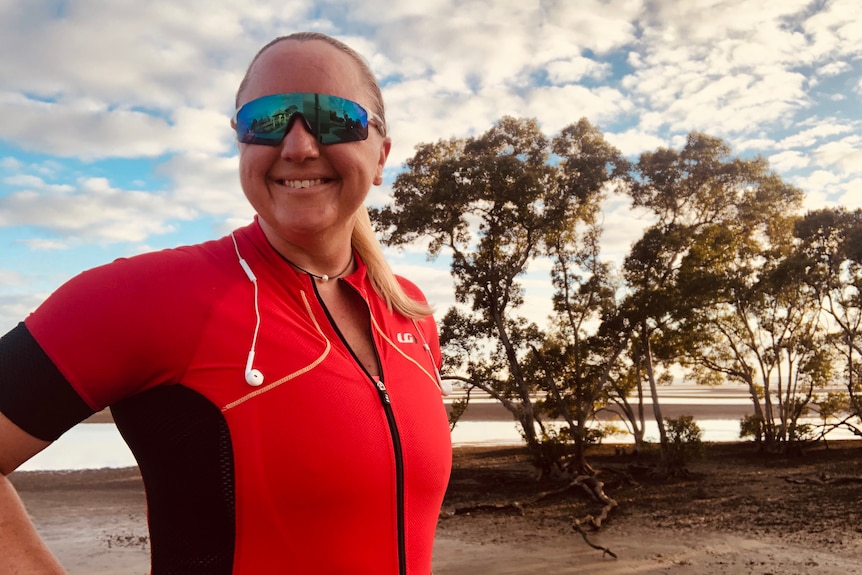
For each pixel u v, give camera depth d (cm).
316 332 120
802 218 2992
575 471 2570
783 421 3288
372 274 152
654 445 3500
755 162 2733
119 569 1501
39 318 101
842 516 1873
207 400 107
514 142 2659
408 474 121
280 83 125
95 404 102
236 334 110
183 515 109
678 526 1838
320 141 125
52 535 1859
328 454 110
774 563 1423
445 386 154
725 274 2803
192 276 112
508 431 4838
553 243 2616
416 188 2700
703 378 3344
